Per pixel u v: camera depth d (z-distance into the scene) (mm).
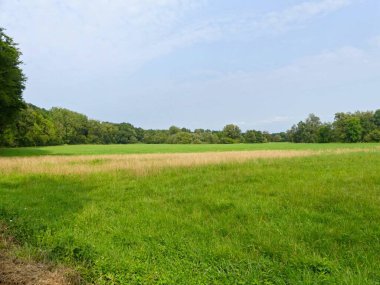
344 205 8141
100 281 4848
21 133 71125
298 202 8680
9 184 13195
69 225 7602
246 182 12109
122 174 15234
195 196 9984
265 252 5684
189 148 61875
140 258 5605
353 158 20484
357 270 4812
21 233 7039
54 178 14555
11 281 4742
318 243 5957
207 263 5305
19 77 36531
